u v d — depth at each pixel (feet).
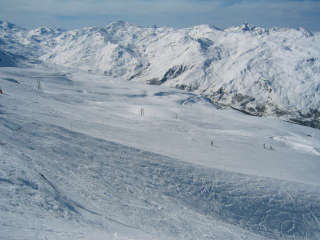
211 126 362.53
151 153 134.21
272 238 91.09
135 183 89.97
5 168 59.06
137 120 297.94
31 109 181.88
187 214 79.05
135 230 54.08
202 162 154.61
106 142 129.70
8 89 312.71
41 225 40.04
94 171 86.53
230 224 87.81
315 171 195.31
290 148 298.97
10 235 33.40
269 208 108.68
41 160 76.69
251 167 170.71
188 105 589.32
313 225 106.42
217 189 111.04
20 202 47.34
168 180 104.47
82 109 285.84
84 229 44.34
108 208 63.00
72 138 116.57
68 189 63.87
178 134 253.03
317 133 420.77
